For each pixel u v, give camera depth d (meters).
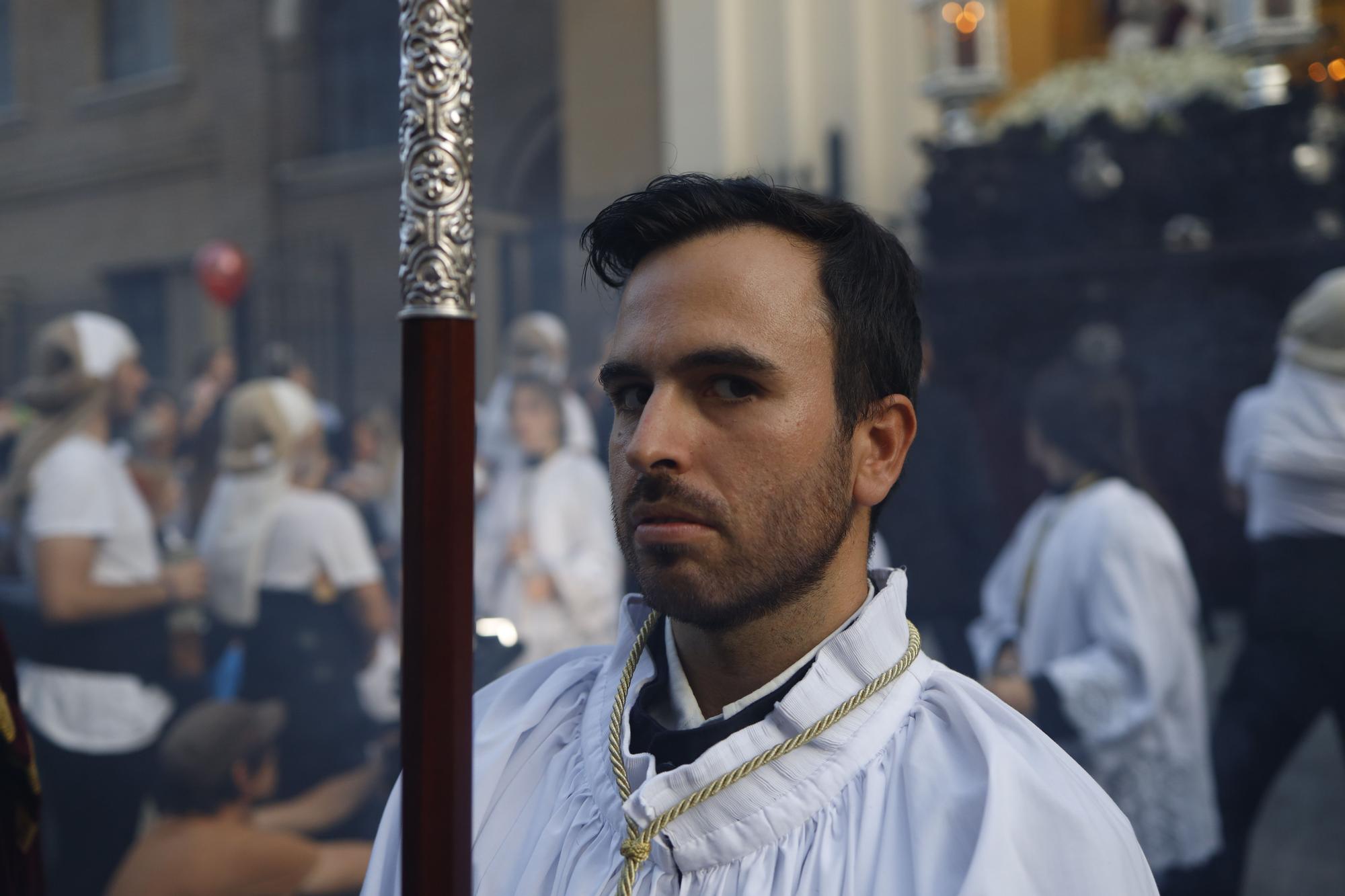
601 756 0.91
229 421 3.32
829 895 0.78
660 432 0.79
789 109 6.62
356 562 3.16
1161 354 5.64
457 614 0.70
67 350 3.15
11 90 10.67
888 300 0.88
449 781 0.69
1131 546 2.55
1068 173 5.77
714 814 0.82
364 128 9.36
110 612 3.00
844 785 0.82
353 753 3.03
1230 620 5.53
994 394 5.85
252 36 9.58
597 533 3.65
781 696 0.85
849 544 0.88
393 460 4.94
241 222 9.59
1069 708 2.48
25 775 1.20
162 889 2.23
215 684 3.22
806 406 0.80
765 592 0.81
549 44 8.15
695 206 0.83
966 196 5.93
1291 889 3.19
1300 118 5.50
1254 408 3.99
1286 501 3.06
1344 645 2.96
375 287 9.09
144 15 10.18
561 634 3.53
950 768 0.80
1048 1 7.08
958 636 3.54
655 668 0.93
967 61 5.88
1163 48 6.61
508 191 8.32
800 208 0.84
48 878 3.04
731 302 0.80
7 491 3.25
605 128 7.16
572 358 6.96
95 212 10.30
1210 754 3.04
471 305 0.70
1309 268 5.46
